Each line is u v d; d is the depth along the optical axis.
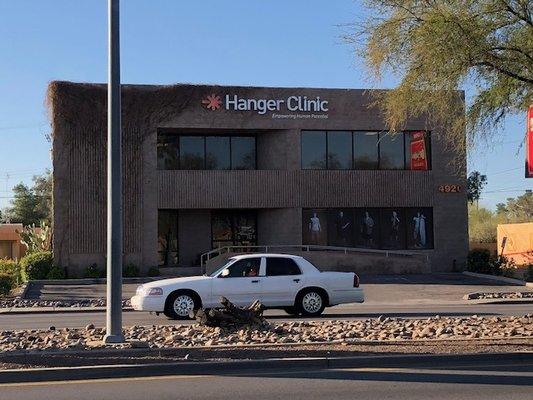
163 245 37.19
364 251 36.09
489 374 10.31
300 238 36.28
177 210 37.50
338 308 23.25
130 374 10.23
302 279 19.48
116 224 12.53
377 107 37.19
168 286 18.77
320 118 36.78
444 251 37.88
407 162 37.91
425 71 13.23
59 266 34.00
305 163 36.91
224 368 10.55
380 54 13.73
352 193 37.00
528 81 13.36
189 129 36.09
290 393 9.18
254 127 36.16
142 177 34.94
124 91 34.88
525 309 22.30
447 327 14.95
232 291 19.00
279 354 11.28
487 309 22.38
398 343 12.41
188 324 17.00
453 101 13.78
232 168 37.62
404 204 37.56
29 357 10.91
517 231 50.12
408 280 33.59
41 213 84.25
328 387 9.53
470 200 69.44
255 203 36.03
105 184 34.59
